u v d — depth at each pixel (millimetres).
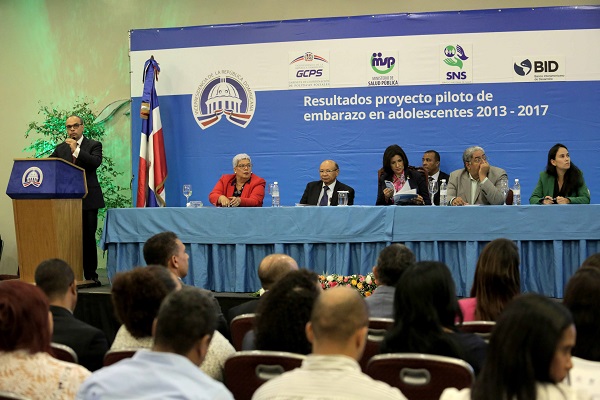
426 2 8383
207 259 6195
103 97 9039
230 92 8352
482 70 7965
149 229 6312
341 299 2090
